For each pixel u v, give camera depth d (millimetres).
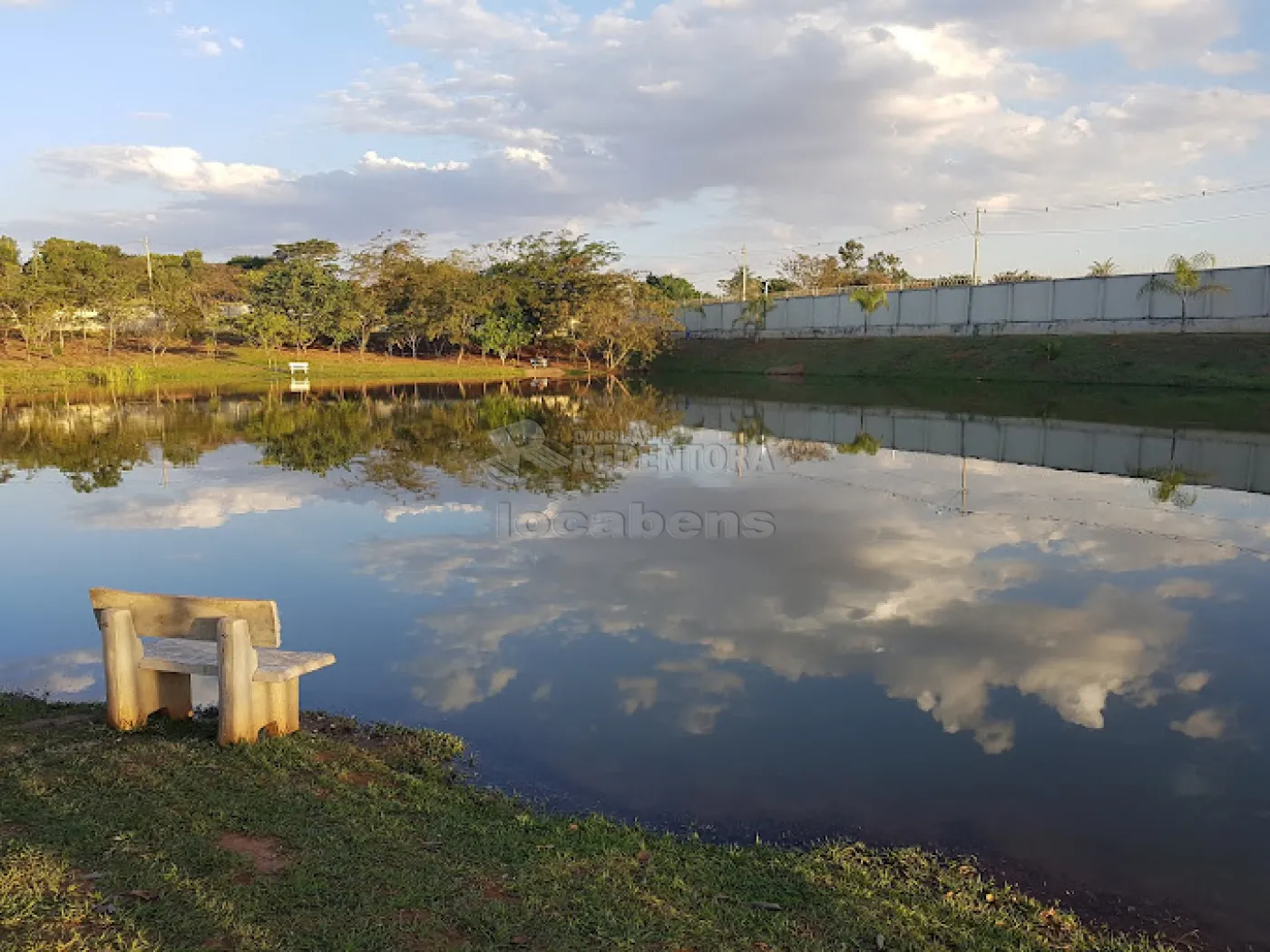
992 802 5355
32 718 6047
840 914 4074
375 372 53250
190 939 3406
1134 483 16828
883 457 20312
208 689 7031
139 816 4477
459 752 5980
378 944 3498
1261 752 6043
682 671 7434
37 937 3318
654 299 59188
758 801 5348
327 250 64688
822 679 7262
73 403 35281
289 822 4578
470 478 17375
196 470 18562
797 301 60125
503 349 59531
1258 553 11531
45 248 52938
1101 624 8711
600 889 4133
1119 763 5859
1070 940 4031
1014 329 47031
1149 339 39156
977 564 10930
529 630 8453
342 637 8289
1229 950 4027
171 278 56969
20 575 10547
